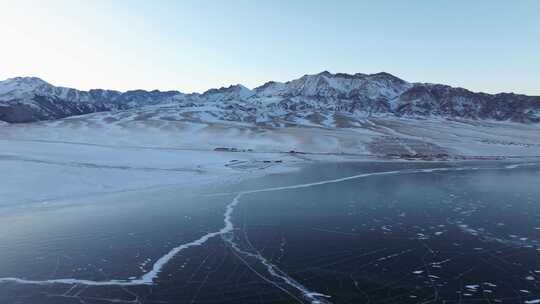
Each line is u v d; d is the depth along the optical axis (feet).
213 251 74.69
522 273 63.26
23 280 61.52
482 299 54.34
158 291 57.41
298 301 54.08
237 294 56.39
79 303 53.83
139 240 81.51
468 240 80.28
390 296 55.42
